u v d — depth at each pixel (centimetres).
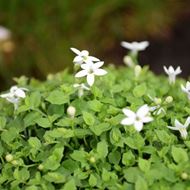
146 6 84
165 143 38
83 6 82
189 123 39
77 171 37
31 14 81
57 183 37
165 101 40
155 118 39
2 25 81
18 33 81
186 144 37
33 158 38
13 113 41
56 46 79
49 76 47
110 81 42
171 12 86
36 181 37
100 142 37
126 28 83
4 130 39
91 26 81
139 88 40
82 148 37
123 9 84
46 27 81
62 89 40
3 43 79
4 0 81
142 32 83
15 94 40
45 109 40
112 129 38
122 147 37
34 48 80
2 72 76
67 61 78
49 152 38
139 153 37
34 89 43
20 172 37
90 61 40
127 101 40
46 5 81
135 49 49
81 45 80
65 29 81
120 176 37
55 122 40
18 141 39
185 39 84
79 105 39
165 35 84
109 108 39
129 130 38
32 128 40
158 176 35
